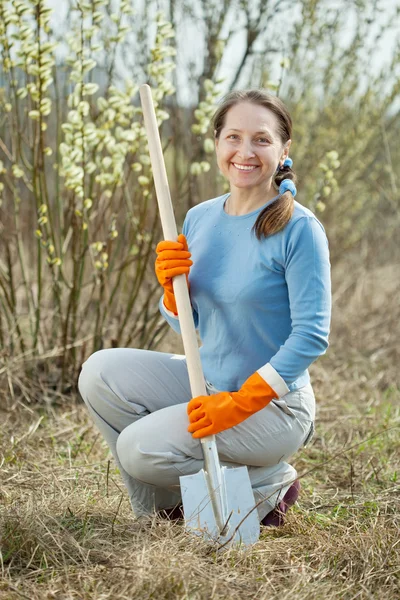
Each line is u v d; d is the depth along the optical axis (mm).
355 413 4059
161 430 2443
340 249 6352
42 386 3947
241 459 2510
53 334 4191
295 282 2361
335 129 5816
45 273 4551
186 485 2432
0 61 3916
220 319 2506
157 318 4230
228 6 4957
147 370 2617
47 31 3615
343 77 5680
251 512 2439
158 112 3699
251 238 2439
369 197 6402
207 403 2352
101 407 2592
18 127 3842
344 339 5363
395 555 2404
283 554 2398
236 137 2467
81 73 3506
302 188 6047
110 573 2199
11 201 4602
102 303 4203
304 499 2914
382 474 3174
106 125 3678
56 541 2355
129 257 4164
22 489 2859
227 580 2195
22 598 2088
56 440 3514
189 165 4680
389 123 5859
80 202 4316
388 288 6344
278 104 2480
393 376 4801
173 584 2133
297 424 2523
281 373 2342
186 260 2504
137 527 2520
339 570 2344
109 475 3059
